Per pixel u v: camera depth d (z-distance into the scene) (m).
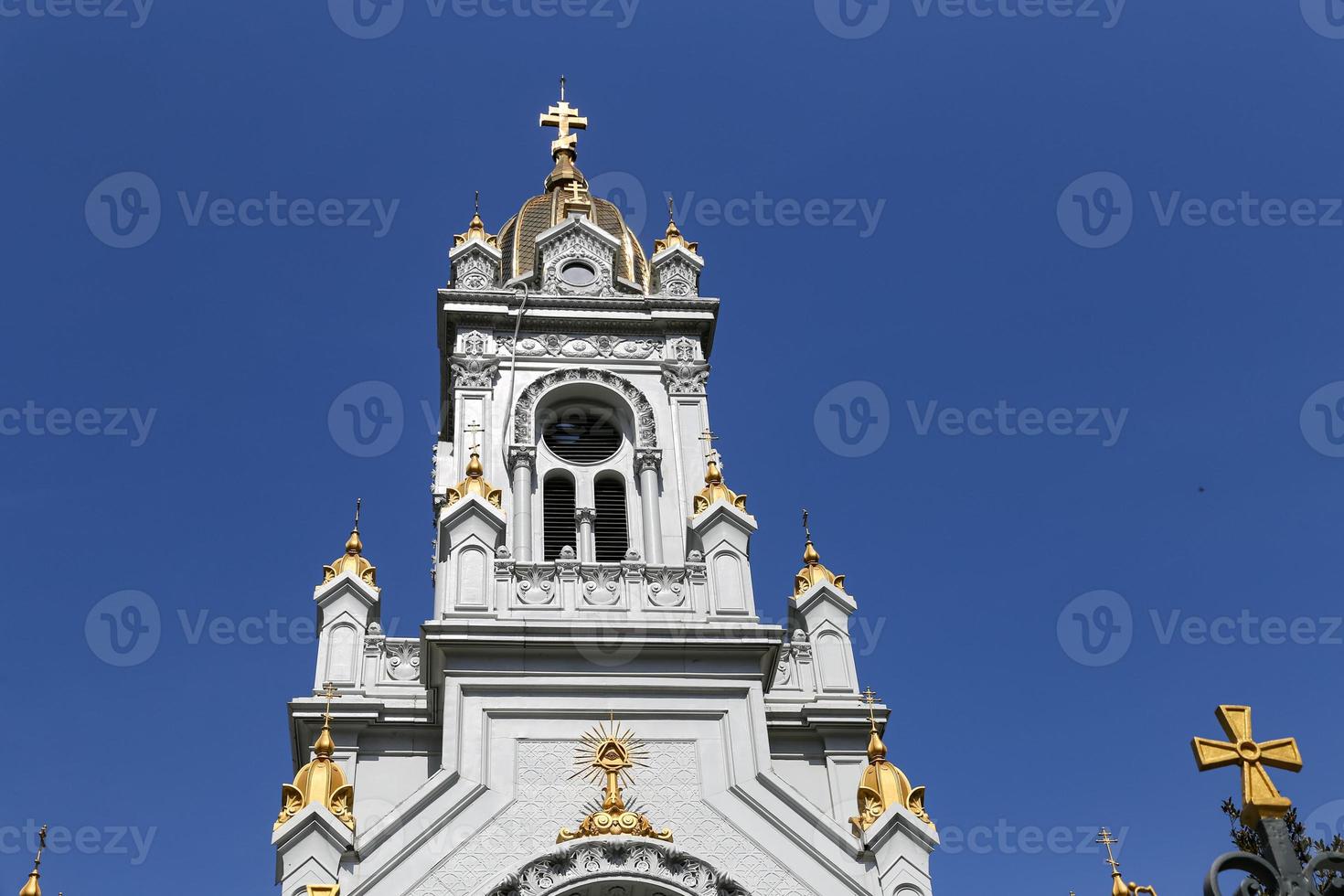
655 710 32.72
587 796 31.19
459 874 29.66
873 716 35.12
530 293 45.28
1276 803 15.27
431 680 34.00
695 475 41.94
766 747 32.31
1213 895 14.48
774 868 30.28
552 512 41.00
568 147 55.06
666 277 47.34
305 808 29.92
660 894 29.48
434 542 44.72
